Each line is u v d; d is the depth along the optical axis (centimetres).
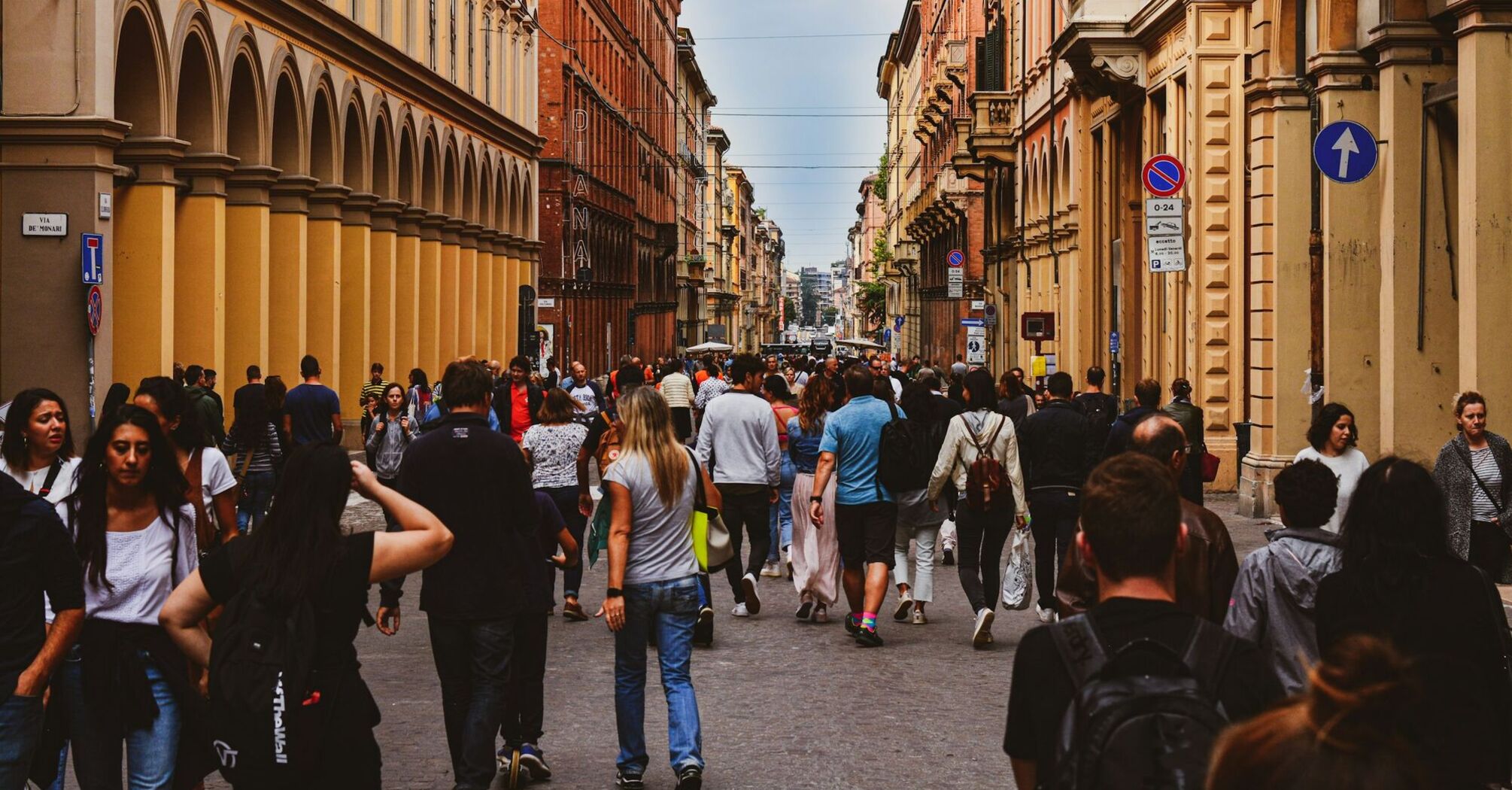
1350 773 209
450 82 3603
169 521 587
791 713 921
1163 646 329
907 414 1177
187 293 2203
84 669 571
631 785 746
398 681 1016
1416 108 1606
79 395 1811
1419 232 1614
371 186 3056
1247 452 2216
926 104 7031
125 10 1892
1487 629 479
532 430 1244
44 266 1806
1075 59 2833
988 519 1153
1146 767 285
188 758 593
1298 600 528
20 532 538
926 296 7919
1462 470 990
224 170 2216
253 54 2348
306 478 480
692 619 755
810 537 1258
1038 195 4091
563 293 5603
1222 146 2283
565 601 1268
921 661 1095
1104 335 3125
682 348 11275
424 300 3666
